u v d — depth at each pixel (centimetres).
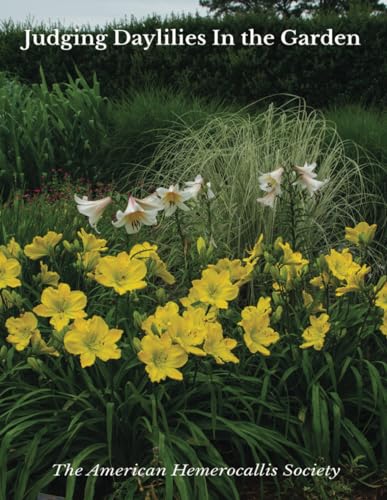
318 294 308
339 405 279
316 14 1029
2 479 243
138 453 268
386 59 949
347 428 279
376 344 323
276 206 482
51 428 260
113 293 315
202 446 264
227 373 286
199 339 240
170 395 275
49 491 272
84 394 259
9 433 246
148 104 746
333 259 288
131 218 286
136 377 267
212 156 550
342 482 272
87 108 755
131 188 660
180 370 271
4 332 289
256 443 256
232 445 285
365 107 893
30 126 720
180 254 468
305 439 276
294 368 282
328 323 281
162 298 271
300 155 538
